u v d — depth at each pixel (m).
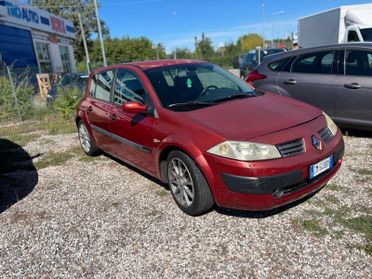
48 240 3.25
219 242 2.94
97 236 3.23
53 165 5.42
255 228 3.08
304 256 2.66
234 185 2.84
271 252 2.75
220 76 4.37
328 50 5.45
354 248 2.69
